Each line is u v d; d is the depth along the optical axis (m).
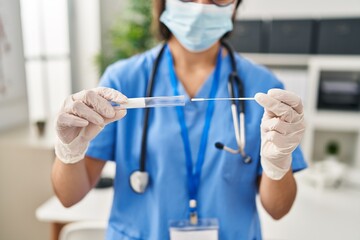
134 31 2.71
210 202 0.88
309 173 1.84
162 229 0.88
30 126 1.99
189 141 0.91
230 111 0.93
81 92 0.69
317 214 1.51
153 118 0.92
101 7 3.16
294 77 2.23
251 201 0.91
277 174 0.75
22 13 1.99
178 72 0.98
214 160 0.89
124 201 0.91
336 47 2.21
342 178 1.83
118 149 0.92
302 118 0.69
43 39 2.39
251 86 0.95
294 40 2.25
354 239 1.33
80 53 2.94
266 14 2.48
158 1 1.01
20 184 1.80
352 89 2.34
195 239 0.86
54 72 2.57
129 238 0.90
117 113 0.70
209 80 0.96
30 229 1.85
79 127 0.70
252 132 0.90
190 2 0.90
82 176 0.83
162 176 0.88
